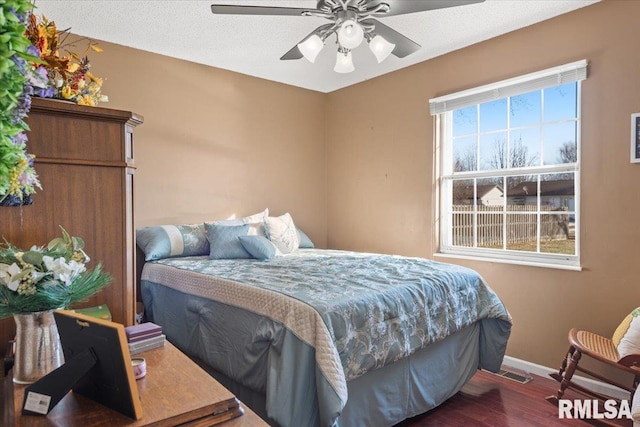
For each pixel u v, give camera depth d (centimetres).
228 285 222
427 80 365
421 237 373
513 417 234
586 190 273
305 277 232
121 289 134
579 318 276
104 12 273
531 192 309
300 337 173
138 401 82
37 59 71
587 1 266
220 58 359
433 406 236
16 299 91
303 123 448
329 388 161
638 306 251
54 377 84
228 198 391
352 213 438
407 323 211
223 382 214
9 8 66
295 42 324
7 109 70
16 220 117
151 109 344
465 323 248
